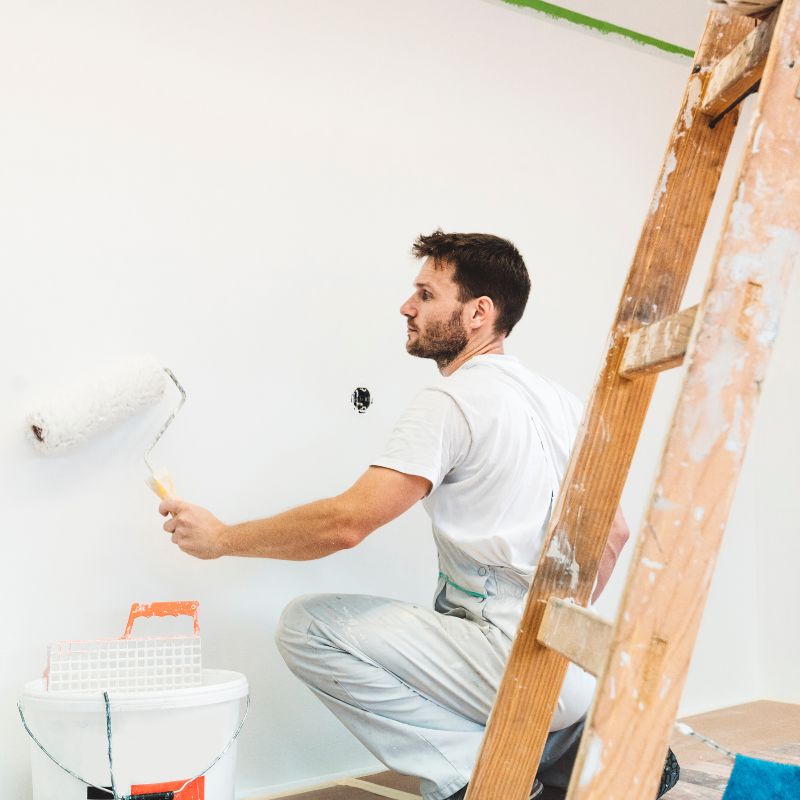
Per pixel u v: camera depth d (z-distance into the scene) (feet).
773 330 3.02
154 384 6.60
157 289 6.98
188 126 7.20
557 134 9.18
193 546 6.00
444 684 5.81
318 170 7.75
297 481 7.45
